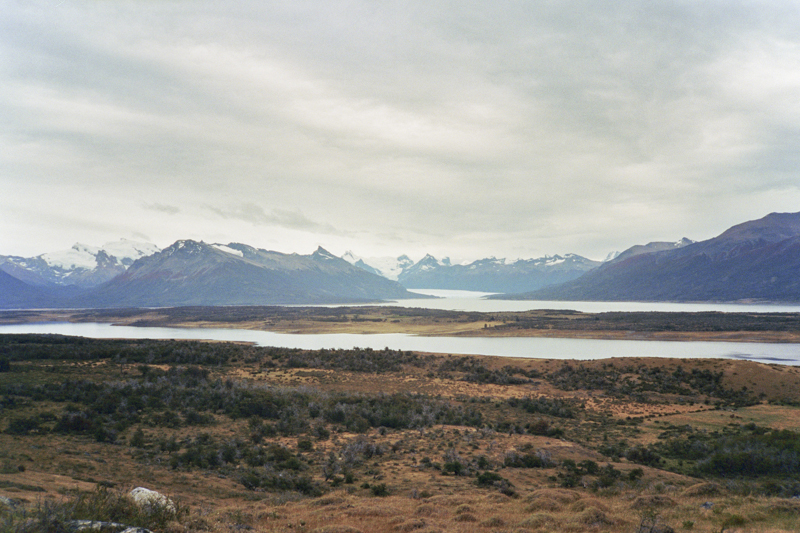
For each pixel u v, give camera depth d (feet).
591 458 172.35
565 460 161.79
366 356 409.49
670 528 76.89
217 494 115.96
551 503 98.27
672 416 252.42
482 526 82.94
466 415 236.43
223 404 220.64
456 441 188.03
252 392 237.45
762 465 157.07
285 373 344.49
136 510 62.95
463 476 143.23
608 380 341.00
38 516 52.75
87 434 163.63
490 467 154.10
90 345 376.68
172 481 122.72
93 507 59.88
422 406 247.09
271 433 189.67
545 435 209.87
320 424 204.74
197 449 153.17
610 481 138.92
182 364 337.93
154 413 199.41
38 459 127.13
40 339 402.11
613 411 269.03
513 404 276.41
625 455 177.88
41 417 175.32
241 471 142.00
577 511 94.32
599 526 79.10
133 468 131.44
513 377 356.59
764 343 646.74
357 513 92.84
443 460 161.79
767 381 313.53
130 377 275.80
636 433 217.56
